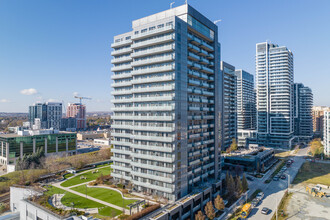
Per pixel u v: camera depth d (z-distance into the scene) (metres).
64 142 177.88
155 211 64.19
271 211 75.69
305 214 73.12
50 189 83.88
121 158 92.56
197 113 87.06
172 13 81.75
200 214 64.56
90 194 78.75
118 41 96.62
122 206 68.75
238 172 114.06
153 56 79.38
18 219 75.38
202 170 88.00
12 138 150.62
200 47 88.00
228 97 182.88
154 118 76.38
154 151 76.69
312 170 128.75
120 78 96.56
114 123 96.94
